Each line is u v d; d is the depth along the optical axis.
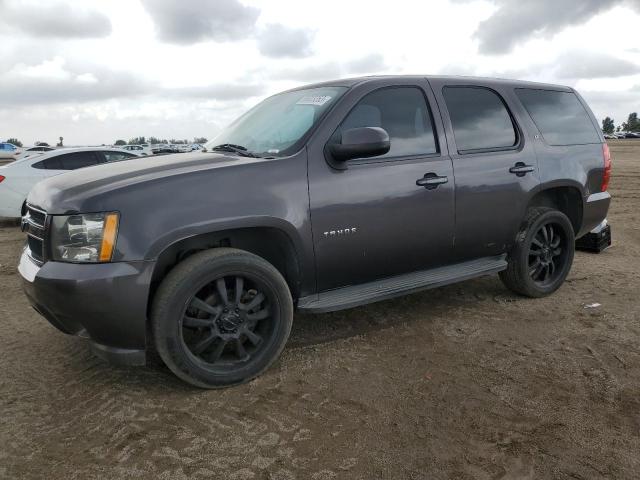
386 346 3.59
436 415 2.71
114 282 2.64
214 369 2.97
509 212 4.14
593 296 4.62
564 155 4.52
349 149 3.13
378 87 3.60
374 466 2.31
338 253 3.33
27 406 2.84
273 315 3.13
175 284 2.78
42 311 2.94
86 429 2.61
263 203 3.00
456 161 3.83
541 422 2.63
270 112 3.91
